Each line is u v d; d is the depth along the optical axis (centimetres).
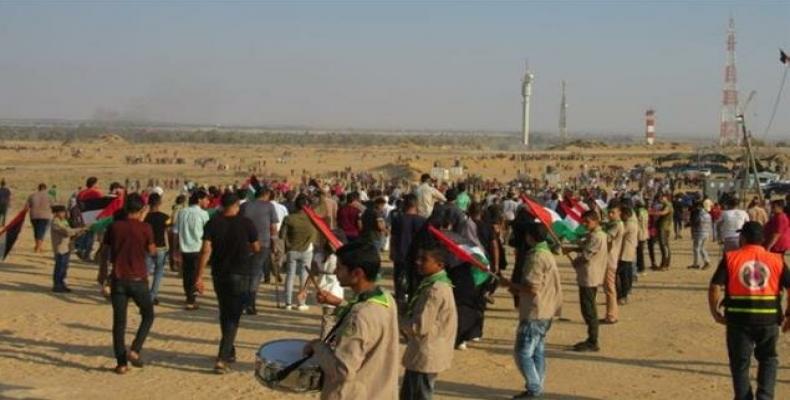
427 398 715
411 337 717
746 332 844
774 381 852
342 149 16975
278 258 1571
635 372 1102
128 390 968
